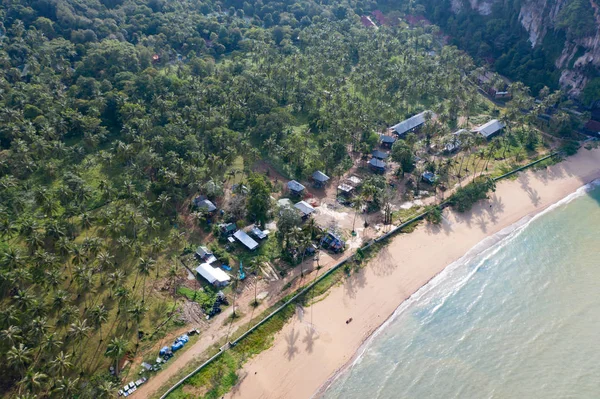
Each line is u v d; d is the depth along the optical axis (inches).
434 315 4357.8
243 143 6323.8
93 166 6151.6
